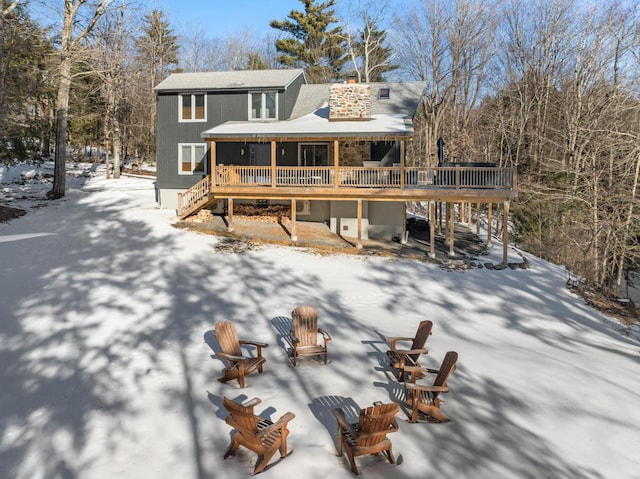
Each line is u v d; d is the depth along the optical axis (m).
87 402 7.25
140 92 45.88
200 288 13.88
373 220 22.62
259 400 6.03
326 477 5.39
